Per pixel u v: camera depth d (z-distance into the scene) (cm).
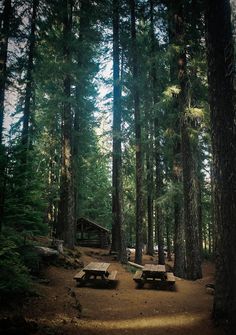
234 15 922
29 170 866
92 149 2864
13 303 762
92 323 747
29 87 1792
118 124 2008
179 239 1766
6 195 779
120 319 799
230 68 834
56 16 1933
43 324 677
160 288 1219
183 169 1529
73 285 1150
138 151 2009
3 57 1600
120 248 1988
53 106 2089
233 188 807
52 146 2686
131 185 3278
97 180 3894
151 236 3134
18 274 785
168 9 1537
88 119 2712
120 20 2083
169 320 802
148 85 2086
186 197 1510
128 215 3197
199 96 1591
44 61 1877
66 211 1919
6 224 840
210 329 752
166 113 1861
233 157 816
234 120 830
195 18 1441
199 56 1510
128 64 2169
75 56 2206
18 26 1767
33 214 916
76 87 2330
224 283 786
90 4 2069
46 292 931
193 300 1022
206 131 1612
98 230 3231
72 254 1722
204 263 2636
